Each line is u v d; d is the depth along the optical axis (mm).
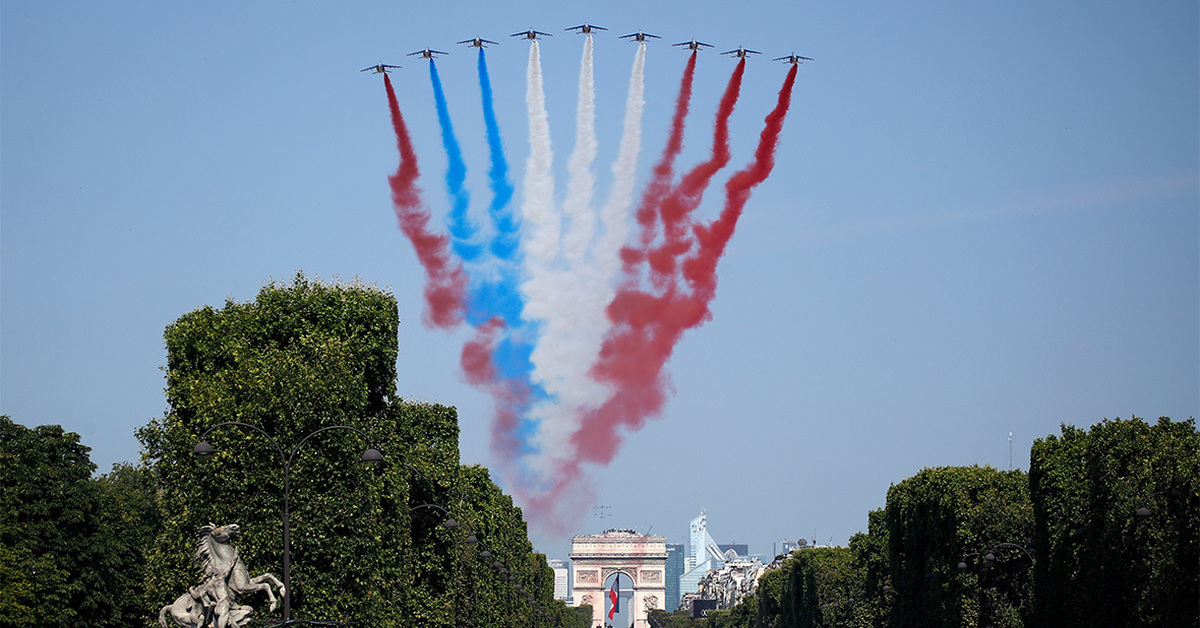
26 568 135250
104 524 147125
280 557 112062
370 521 115938
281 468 113188
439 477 157750
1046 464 150500
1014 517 166375
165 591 111625
